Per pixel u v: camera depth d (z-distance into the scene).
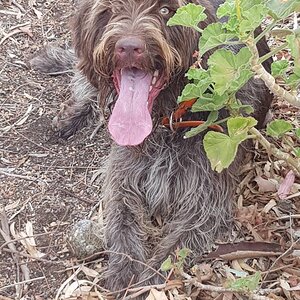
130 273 0.61
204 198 0.65
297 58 0.47
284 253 0.60
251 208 0.66
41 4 0.99
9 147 0.76
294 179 0.63
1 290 0.61
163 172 0.66
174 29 0.57
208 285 0.58
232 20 0.45
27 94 0.84
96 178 0.72
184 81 0.60
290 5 0.45
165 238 0.64
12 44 0.91
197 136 0.64
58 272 0.63
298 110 0.78
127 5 0.57
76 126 0.79
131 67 0.56
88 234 0.63
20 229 0.67
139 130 0.57
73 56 0.87
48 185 0.72
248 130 0.50
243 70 0.47
